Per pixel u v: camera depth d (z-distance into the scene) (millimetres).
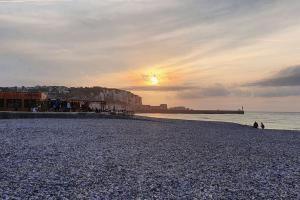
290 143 38562
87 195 13758
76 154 23656
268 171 20172
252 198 14266
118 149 27016
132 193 14328
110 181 16250
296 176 18938
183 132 46906
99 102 115875
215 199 13961
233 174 18938
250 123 120188
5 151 23891
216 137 41281
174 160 22688
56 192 14000
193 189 15352
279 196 14672
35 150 24828
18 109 82938
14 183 15102
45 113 68750
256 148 31516
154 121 79438
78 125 49906
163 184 16047
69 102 95312
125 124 57688
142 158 23031
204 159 23609
